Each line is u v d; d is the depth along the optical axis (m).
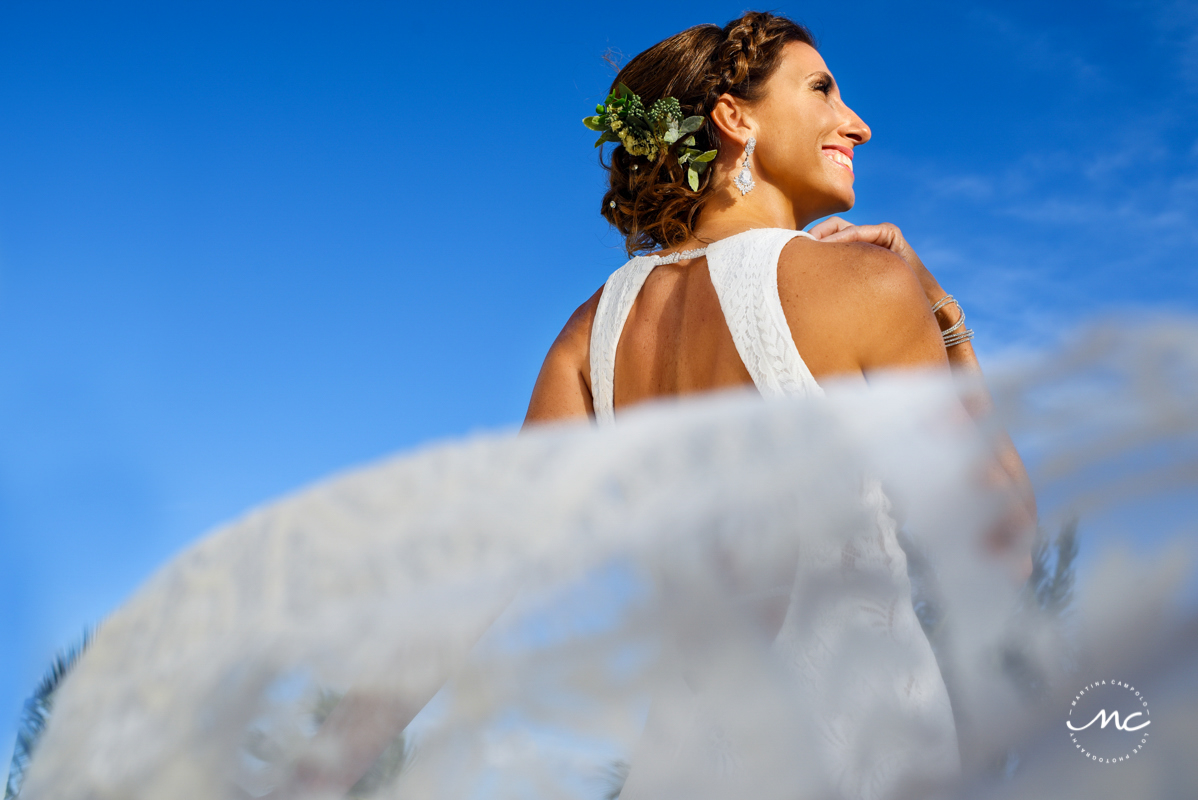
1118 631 0.71
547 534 0.80
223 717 0.78
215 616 0.82
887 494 0.88
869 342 1.53
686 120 1.92
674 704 0.80
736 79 1.93
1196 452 0.71
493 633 0.78
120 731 0.79
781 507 0.85
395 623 0.78
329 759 0.77
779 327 1.58
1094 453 0.73
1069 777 0.72
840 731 0.84
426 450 0.88
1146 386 0.72
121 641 0.82
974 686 0.80
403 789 0.77
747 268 1.66
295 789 0.76
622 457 0.85
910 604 0.86
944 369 1.55
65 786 0.78
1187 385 0.71
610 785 0.76
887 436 0.87
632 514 0.82
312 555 0.82
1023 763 0.76
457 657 0.77
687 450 0.86
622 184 2.09
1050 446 0.75
